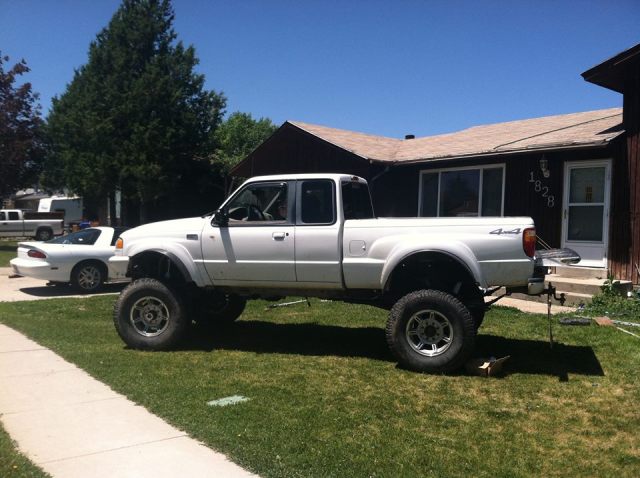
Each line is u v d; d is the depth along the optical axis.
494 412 4.79
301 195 6.53
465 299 6.38
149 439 4.23
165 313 7.04
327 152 15.38
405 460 3.87
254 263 6.62
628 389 5.33
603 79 10.57
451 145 14.05
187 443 4.16
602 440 4.25
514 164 12.13
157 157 25.45
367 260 6.20
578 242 11.06
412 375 5.85
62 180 31.48
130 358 6.55
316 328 8.36
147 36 26.48
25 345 7.25
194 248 6.87
